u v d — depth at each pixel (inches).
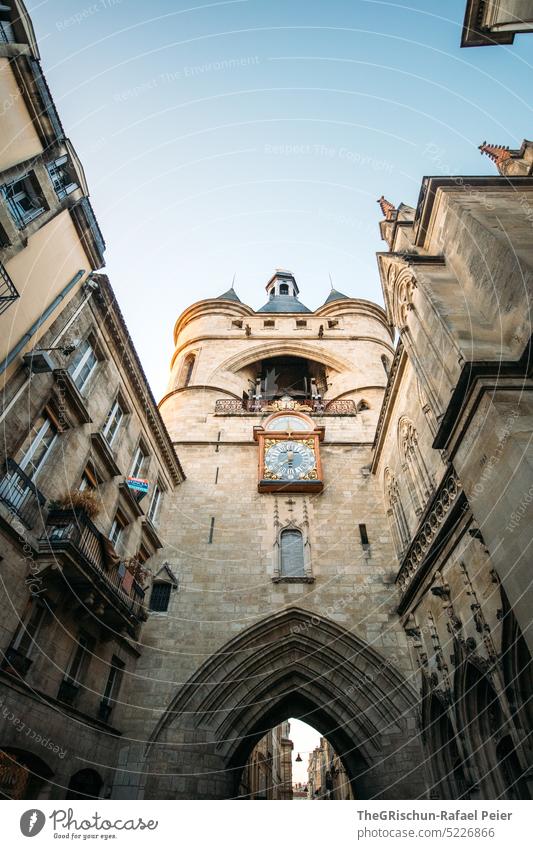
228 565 741.9
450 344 459.8
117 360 634.2
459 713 488.4
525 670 386.3
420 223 599.2
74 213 504.1
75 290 518.6
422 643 604.7
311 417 990.4
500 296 438.9
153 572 722.2
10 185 413.4
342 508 820.6
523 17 408.8
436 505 528.4
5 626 368.2
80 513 446.0
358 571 732.7
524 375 396.8
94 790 515.2
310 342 1269.7
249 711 633.0
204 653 647.1
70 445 494.9
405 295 592.4
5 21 398.9
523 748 377.4
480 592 449.4
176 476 845.8
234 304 1412.4
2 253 388.8
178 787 551.5
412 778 557.3
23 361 415.2
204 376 1146.7
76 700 486.9
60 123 462.3
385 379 1129.4
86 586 456.8
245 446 927.7
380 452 831.7
